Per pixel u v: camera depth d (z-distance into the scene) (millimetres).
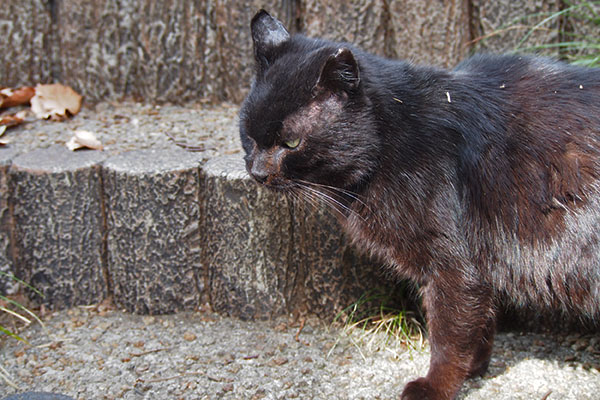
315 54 979
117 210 1142
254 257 1137
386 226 1002
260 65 1011
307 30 1293
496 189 996
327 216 1124
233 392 1044
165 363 1082
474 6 1280
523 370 1085
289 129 969
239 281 1148
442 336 1005
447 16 1262
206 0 1307
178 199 1132
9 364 1077
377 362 1093
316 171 989
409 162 985
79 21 1304
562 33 1276
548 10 1268
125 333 1133
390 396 1042
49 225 1148
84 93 1328
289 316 1164
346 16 1277
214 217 1136
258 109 973
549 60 1042
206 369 1074
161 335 1131
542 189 985
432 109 995
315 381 1062
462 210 997
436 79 1013
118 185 1131
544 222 990
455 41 1271
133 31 1313
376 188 995
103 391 1041
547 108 996
